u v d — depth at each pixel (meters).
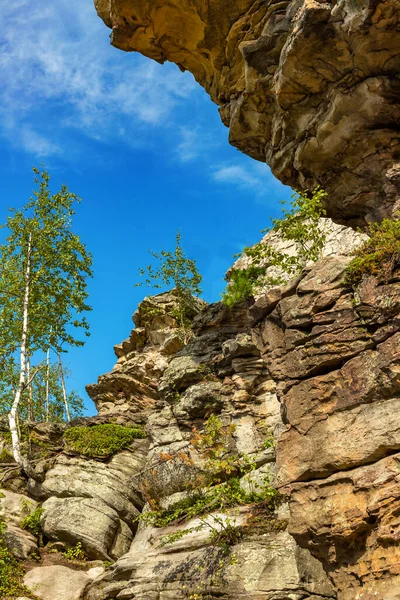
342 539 8.52
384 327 8.94
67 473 17.03
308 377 9.66
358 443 8.72
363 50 12.23
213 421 14.30
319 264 10.09
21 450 18.70
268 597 10.45
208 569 11.34
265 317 10.71
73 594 13.19
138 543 14.13
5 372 23.27
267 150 15.66
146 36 14.92
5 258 22.95
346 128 13.35
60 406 33.00
